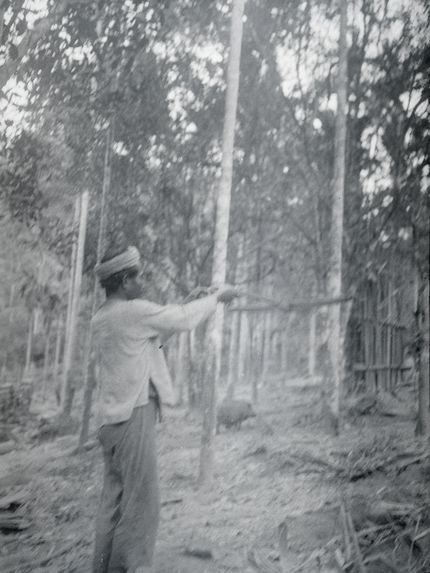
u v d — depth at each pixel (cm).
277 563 184
